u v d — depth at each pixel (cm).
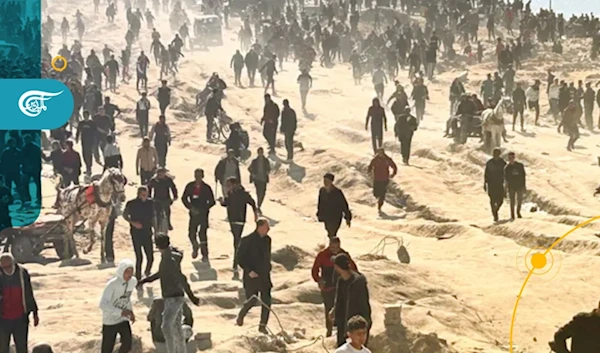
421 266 2269
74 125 3878
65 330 1655
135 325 1661
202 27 6206
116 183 2205
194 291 1927
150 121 4278
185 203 2214
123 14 7506
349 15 6975
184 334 1498
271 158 3519
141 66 4762
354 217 2972
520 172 2686
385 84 5159
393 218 2947
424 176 3238
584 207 2859
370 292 1989
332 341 1602
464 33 6234
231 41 6481
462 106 3647
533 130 4147
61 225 2269
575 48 6169
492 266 2320
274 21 6028
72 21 6994
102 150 3322
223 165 2631
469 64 5825
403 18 6856
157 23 7094
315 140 3869
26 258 2267
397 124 3388
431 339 1645
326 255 1609
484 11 6988
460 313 1967
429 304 1981
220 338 1598
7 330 1388
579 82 4319
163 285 1451
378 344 1628
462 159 3472
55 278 2030
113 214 2222
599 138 4066
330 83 5162
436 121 4325
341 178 3294
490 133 3472
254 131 4031
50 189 2930
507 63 5156
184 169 3497
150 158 2742
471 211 2919
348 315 1391
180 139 4056
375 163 2939
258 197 2777
